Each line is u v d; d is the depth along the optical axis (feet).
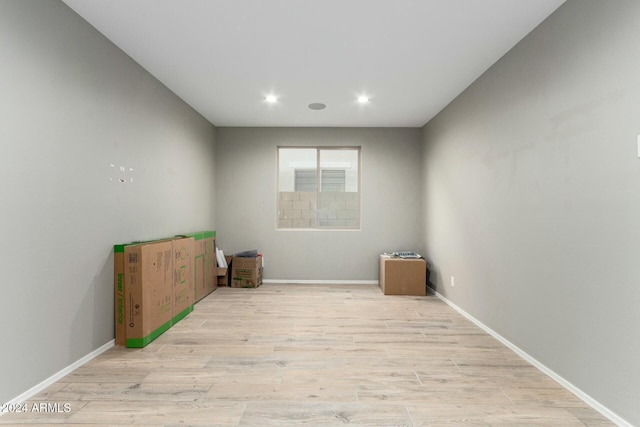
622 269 5.91
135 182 10.21
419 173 17.72
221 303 13.80
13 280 6.27
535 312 8.26
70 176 7.62
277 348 9.20
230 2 7.31
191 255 12.70
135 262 9.14
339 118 16.15
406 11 7.63
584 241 6.74
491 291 10.37
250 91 12.62
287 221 18.28
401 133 17.74
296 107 14.47
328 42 9.04
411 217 17.71
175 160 12.92
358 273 17.75
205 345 9.39
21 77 6.38
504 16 7.79
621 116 5.90
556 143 7.52
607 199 6.20
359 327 10.97
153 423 5.86
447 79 11.45
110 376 7.52
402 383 7.33
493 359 8.63
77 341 7.89
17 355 6.36
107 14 7.79
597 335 6.42
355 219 18.25
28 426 5.74
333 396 6.78
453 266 13.37
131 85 9.98
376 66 10.49
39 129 6.78
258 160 17.75
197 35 8.72
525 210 8.68
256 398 6.68
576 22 6.89
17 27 6.29
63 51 7.37
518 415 6.20
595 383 6.46
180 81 11.69
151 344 9.43
